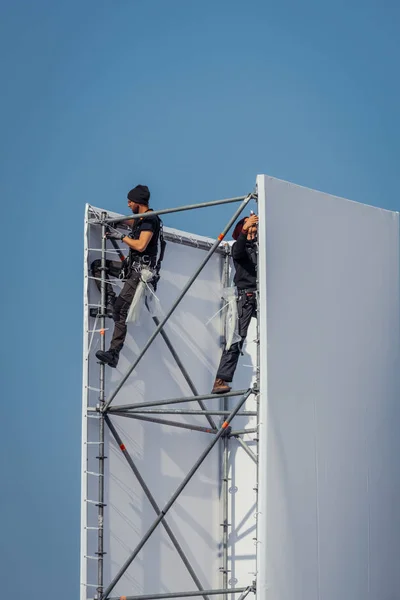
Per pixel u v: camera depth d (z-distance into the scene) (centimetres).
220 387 5653
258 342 5391
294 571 5400
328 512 5597
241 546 6262
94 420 5797
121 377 5941
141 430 6019
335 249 5769
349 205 5894
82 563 5650
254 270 5597
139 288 5731
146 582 5925
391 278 6106
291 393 5466
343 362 5759
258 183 5447
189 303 6328
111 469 5841
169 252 6241
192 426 6169
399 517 6012
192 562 6172
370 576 5800
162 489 6075
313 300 5619
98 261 5841
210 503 6322
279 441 5381
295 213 5572
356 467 5775
